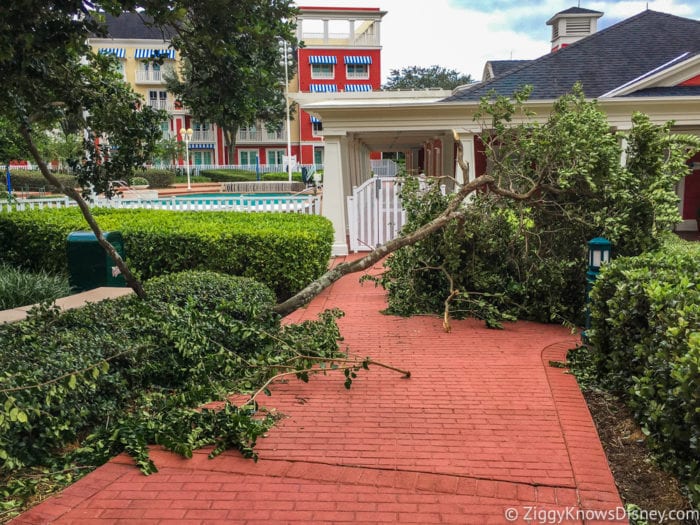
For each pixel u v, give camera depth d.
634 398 4.04
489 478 3.47
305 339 5.59
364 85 48.66
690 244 10.77
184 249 9.14
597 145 6.74
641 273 4.40
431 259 7.61
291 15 4.78
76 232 8.05
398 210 12.83
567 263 6.96
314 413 4.51
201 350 5.15
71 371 4.11
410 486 3.40
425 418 4.38
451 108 12.38
